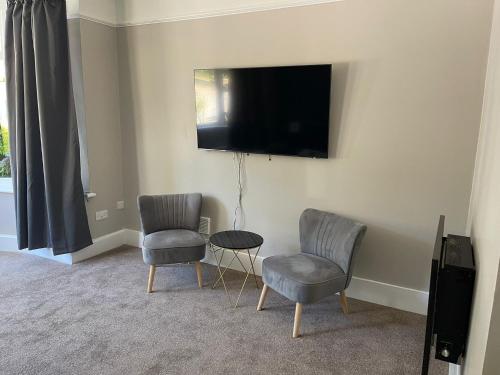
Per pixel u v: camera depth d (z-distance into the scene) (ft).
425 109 8.46
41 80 10.66
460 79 8.03
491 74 6.86
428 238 8.91
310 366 7.25
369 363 7.36
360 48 8.89
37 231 11.60
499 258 3.23
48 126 10.91
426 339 4.94
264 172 10.71
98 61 12.05
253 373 7.03
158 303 9.48
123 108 12.88
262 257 11.16
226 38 10.61
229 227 11.62
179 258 9.93
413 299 9.27
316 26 9.32
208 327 8.46
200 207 11.37
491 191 4.48
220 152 11.32
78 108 11.87
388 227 9.30
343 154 9.52
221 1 10.50
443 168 8.50
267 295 9.98
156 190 12.82
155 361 7.30
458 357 5.36
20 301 9.46
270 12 9.86
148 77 12.19
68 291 10.02
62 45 10.91
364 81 8.98
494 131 5.02
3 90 12.42
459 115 8.16
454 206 8.55
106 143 12.63
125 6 12.10
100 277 10.88
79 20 11.33
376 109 8.96
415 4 8.18
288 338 8.11
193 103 11.54
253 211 11.10
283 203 10.59
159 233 10.67
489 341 3.35
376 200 9.33
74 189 11.44
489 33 7.63
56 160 11.21
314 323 8.71
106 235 12.98
